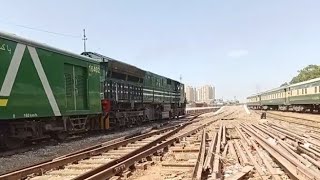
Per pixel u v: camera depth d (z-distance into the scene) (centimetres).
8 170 1023
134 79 2886
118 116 2478
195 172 843
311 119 3228
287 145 1383
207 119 3991
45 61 1520
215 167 917
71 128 1767
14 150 1401
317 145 1405
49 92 1534
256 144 1488
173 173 938
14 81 1321
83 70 1895
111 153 1306
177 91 4575
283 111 5966
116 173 887
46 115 1505
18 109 1336
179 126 2636
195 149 1360
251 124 2883
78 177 768
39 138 1528
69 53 1723
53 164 999
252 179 867
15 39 1334
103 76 2227
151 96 3325
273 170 942
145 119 3173
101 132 2308
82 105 1862
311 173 820
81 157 1164
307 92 4441
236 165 1031
